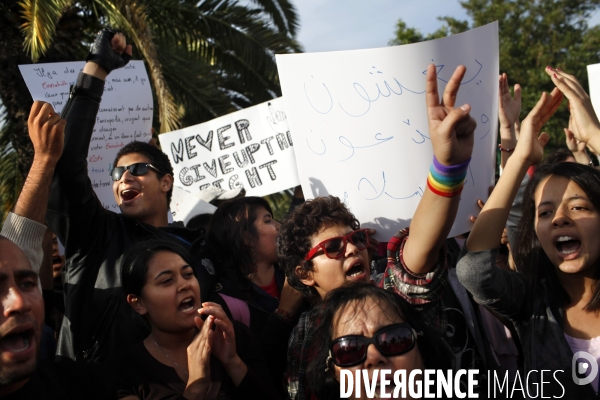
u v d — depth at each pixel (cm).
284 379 245
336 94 294
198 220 387
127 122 391
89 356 280
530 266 232
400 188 286
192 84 990
